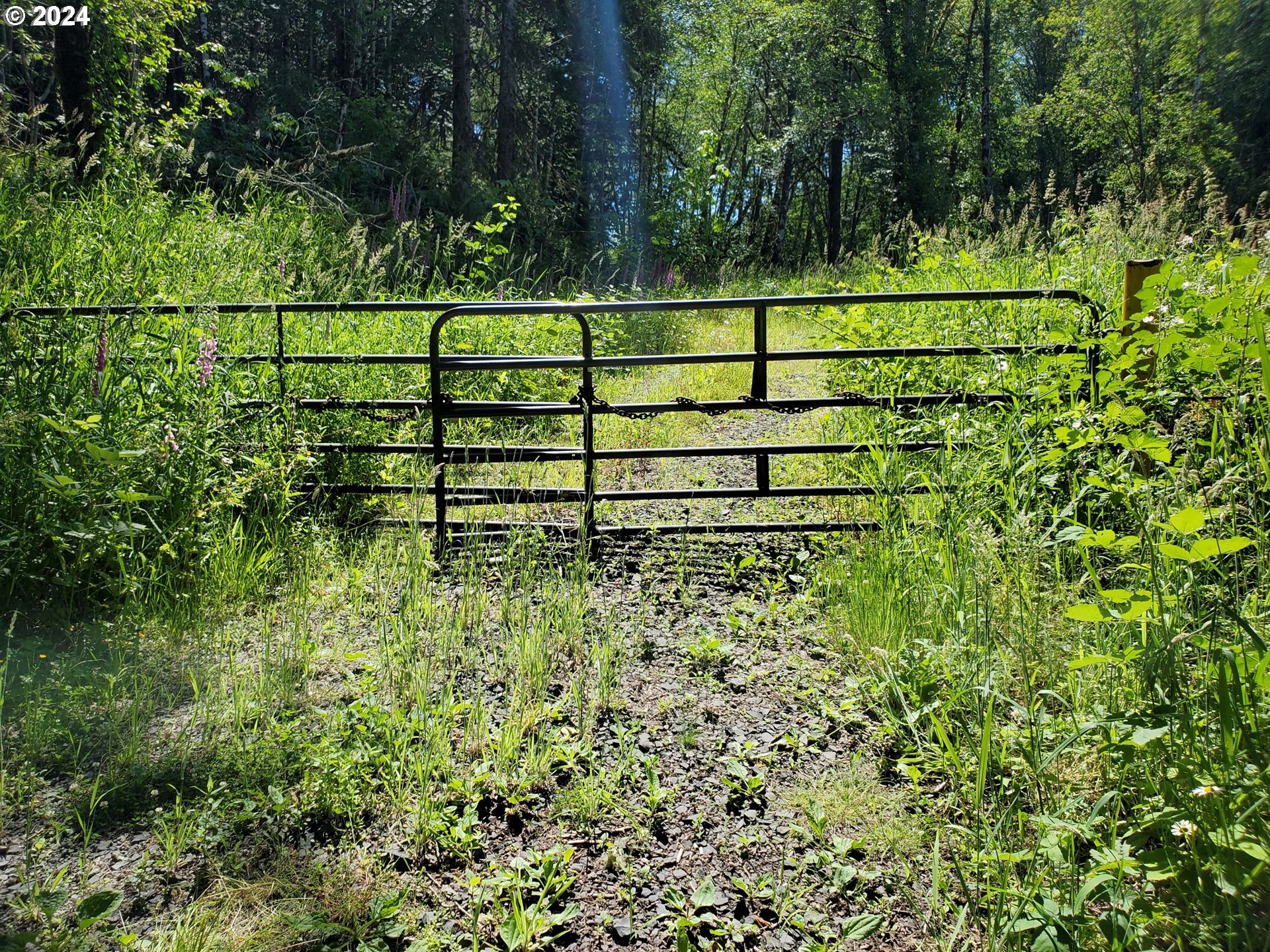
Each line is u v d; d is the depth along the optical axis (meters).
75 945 2.18
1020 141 45.34
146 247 7.28
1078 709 2.86
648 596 4.48
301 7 28.34
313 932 2.28
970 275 8.38
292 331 6.80
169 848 2.54
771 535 5.33
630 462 6.73
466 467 5.29
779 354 5.01
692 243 22.83
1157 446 3.11
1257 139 28.31
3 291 5.36
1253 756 2.16
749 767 3.04
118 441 4.39
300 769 2.93
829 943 2.28
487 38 30.97
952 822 2.67
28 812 2.75
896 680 3.20
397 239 10.53
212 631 3.86
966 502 4.25
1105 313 5.16
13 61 13.12
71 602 3.90
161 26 13.77
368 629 4.07
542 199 26.30
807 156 42.34
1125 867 2.10
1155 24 31.80
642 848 2.64
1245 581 2.95
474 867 2.55
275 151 17.77
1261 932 1.91
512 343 8.27
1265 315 3.36
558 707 3.38
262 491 4.89
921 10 34.59
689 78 44.81
